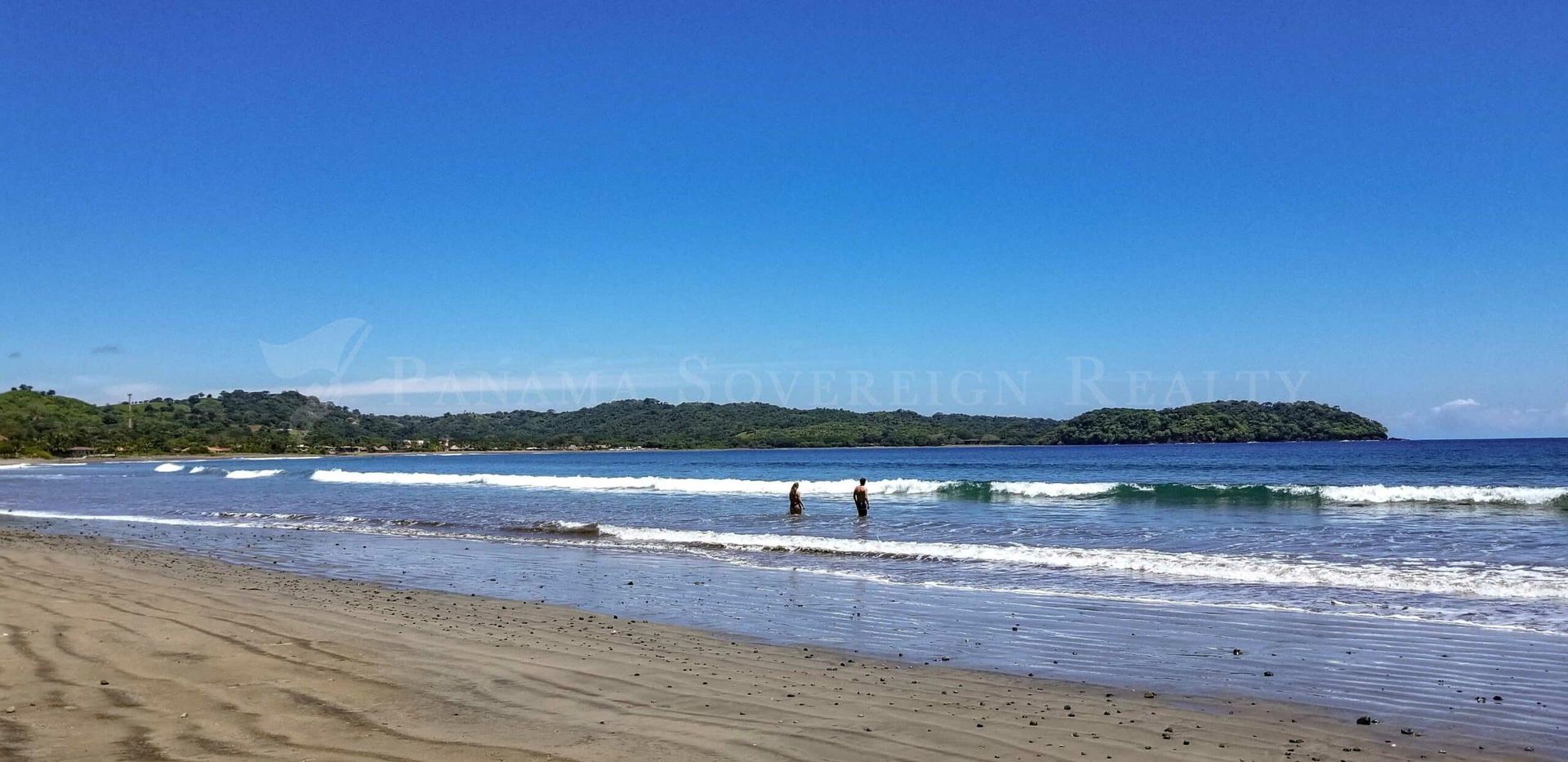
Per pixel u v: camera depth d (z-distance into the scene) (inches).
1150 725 258.2
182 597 434.6
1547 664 336.2
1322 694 299.1
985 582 555.5
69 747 199.5
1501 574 526.9
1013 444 5856.3
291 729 220.2
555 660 320.5
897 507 1143.0
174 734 211.5
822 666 336.2
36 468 3681.1
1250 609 454.0
